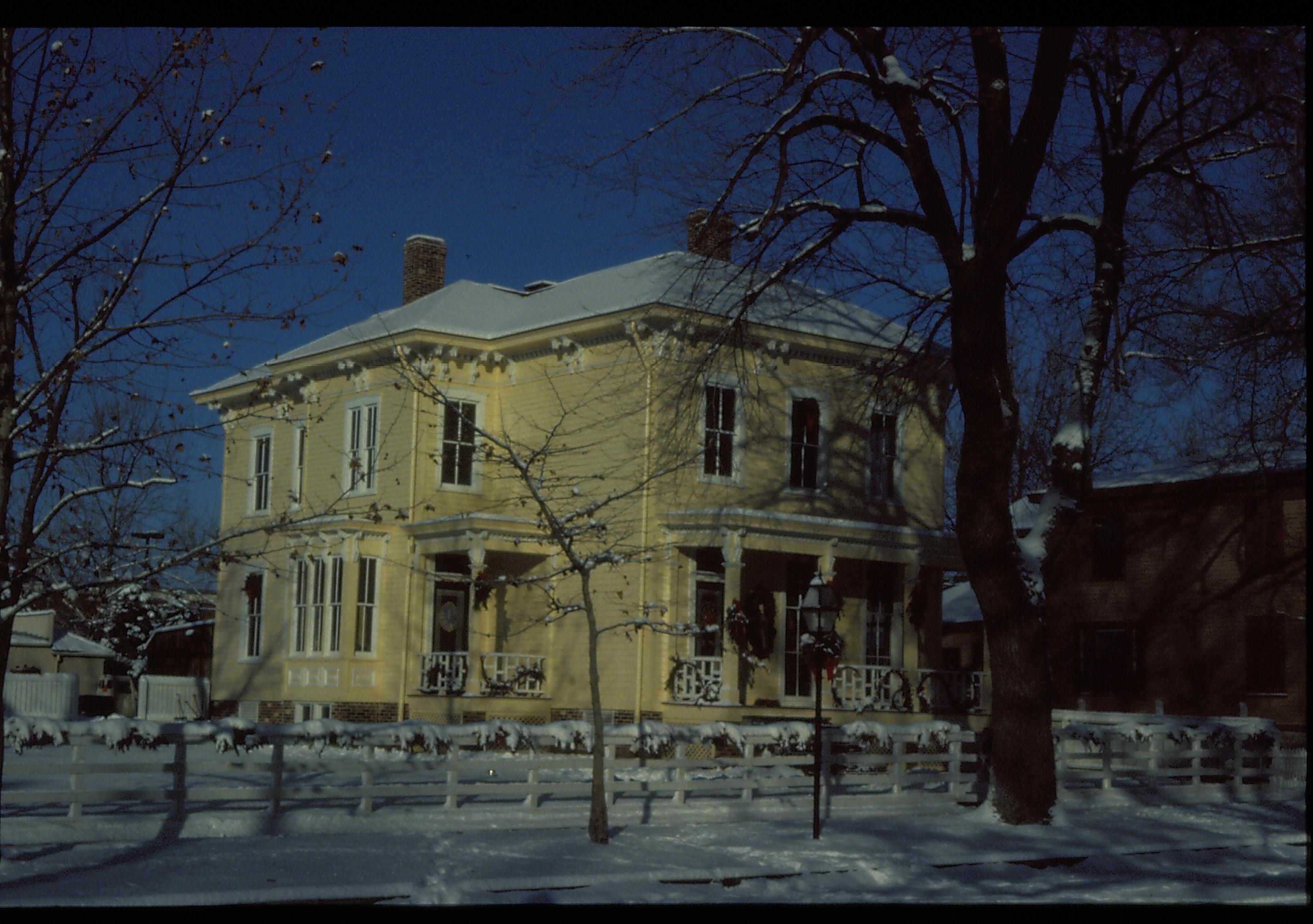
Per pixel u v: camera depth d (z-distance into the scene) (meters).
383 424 31.81
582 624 29.34
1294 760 27.33
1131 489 36.75
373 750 18.11
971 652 44.53
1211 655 35.06
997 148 20.09
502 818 18.58
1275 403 26.05
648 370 27.77
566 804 19.72
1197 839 19.94
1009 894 15.33
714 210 21.42
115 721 16.30
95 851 15.26
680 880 15.09
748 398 28.50
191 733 16.73
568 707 29.33
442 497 31.14
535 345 30.97
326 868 14.52
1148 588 36.59
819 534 29.16
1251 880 16.88
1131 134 21.28
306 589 32.69
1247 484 34.25
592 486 29.12
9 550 12.94
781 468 30.44
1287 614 33.41
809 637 19.47
